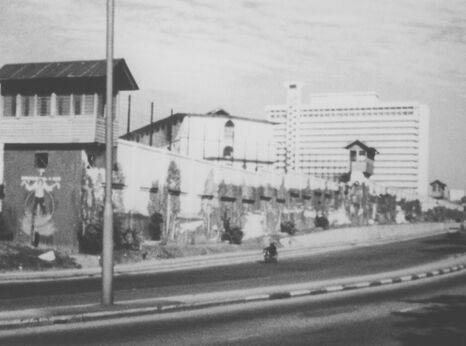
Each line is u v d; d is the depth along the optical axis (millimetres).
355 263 38906
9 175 36281
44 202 35500
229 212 50719
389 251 50781
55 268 28750
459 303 18812
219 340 12016
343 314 16125
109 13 16031
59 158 35406
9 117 36125
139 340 11828
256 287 22703
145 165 39375
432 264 37281
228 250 45375
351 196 78188
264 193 57188
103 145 35375
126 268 30672
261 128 77000
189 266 34188
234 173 51469
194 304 16969
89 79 35281
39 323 13469
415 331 13406
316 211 69062
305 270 33219
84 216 35000
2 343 11352
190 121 74500
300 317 15484
